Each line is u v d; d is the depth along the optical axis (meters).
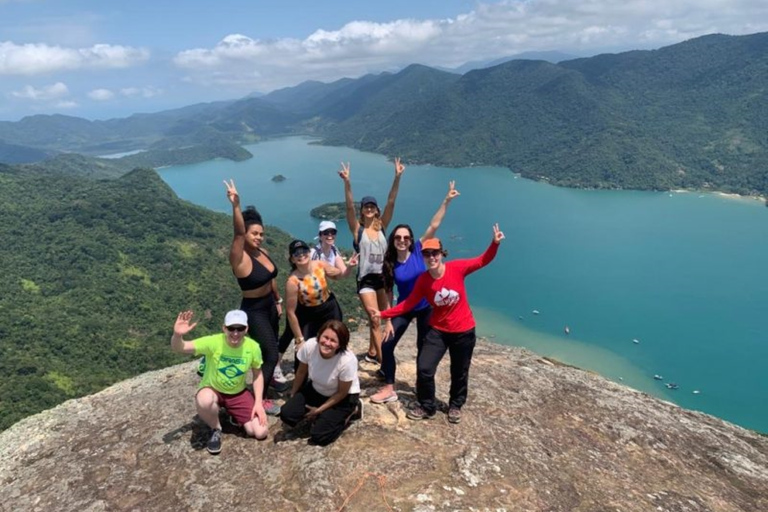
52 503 5.14
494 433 5.96
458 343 5.82
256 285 6.11
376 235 7.07
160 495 5.06
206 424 6.20
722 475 6.03
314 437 5.44
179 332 5.52
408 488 4.85
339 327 5.38
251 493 4.93
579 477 5.45
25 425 7.08
